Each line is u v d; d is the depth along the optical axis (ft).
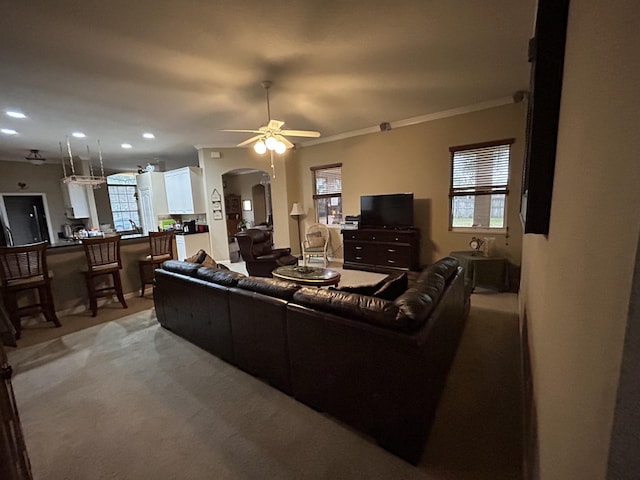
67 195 24.02
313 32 7.72
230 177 34.96
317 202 22.26
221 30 7.48
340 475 4.99
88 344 9.94
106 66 9.01
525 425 5.52
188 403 6.88
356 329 5.43
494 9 6.98
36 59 8.39
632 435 1.37
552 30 3.83
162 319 10.88
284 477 4.98
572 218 2.73
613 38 1.80
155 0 6.28
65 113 12.90
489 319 10.80
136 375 8.05
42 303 11.36
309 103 13.32
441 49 8.80
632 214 1.36
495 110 13.99
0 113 12.52
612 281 1.60
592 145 2.19
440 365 6.06
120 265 13.35
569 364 2.48
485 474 4.92
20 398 7.21
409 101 13.57
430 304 5.48
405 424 5.12
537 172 4.18
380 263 17.44
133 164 27.86
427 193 16.71
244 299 7.45
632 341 1.30
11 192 22.44
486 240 14.12
